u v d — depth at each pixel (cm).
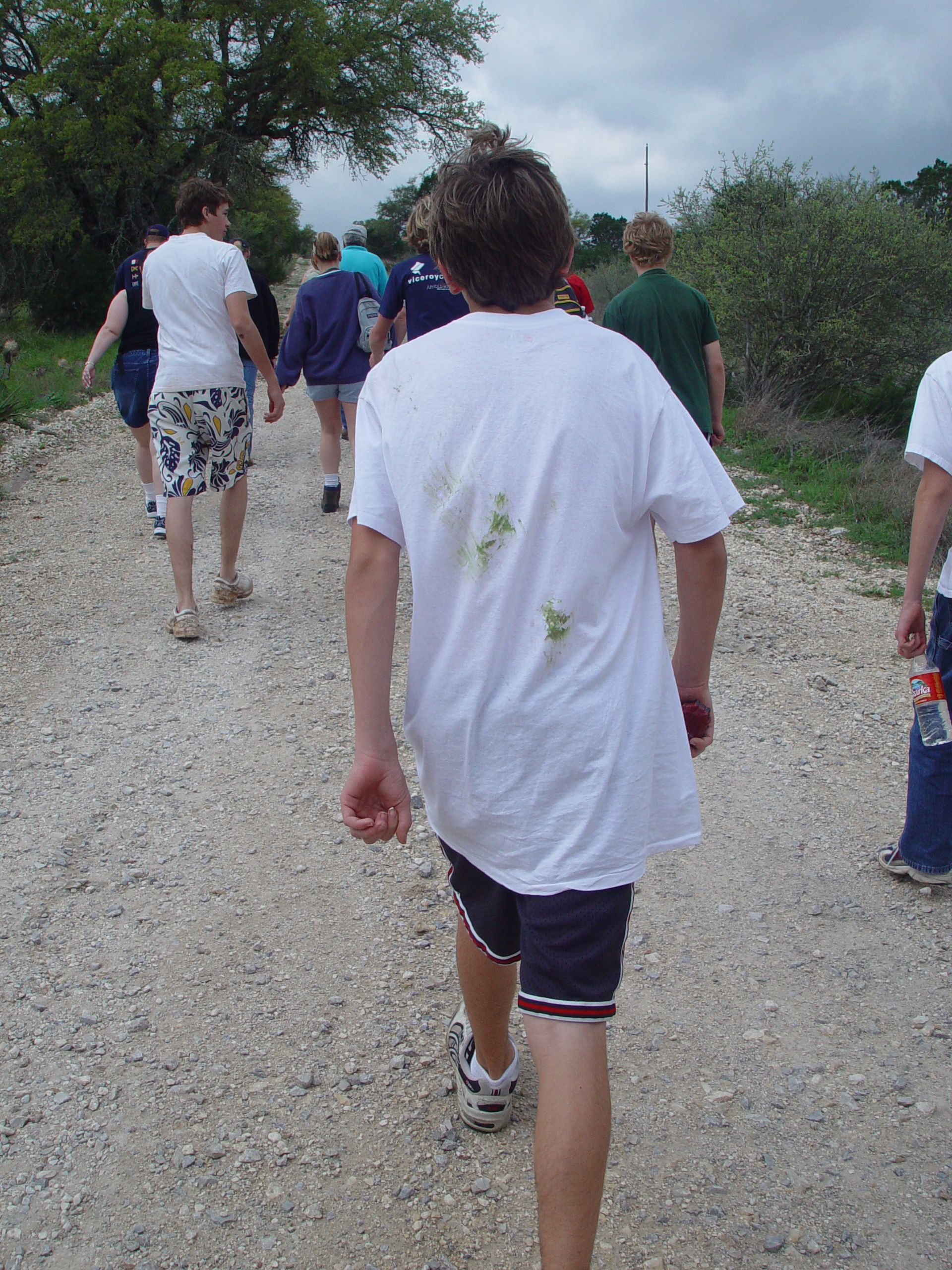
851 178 1072
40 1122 202
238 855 298
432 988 245
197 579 542
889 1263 176
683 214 1179
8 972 245
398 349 150
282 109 2792
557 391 138
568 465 137
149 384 596
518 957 163
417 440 141
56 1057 219
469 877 158
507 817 142
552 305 150
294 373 642
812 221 1014
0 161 2119
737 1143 202
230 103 2659
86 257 1816
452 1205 187
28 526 644
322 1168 194
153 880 284
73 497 719
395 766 150
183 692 407
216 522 658
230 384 444
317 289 623
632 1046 229
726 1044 229
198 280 427
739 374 1111
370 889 284
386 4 2700
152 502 654
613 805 140
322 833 311
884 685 433
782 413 976
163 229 580
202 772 345
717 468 149
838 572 601
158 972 247
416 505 141
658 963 258
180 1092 211
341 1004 238
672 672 150
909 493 720
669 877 295
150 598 513
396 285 511
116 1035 226
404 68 2809
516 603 139
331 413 658
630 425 141
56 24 2125
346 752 361
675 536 147
